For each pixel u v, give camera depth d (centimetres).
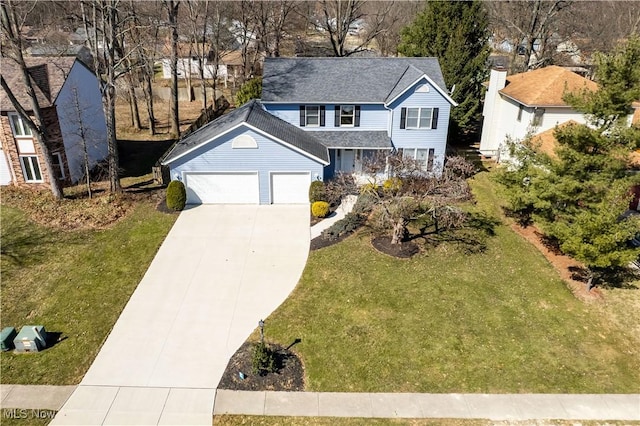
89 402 1411
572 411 1392
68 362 1562
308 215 2541
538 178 2106
